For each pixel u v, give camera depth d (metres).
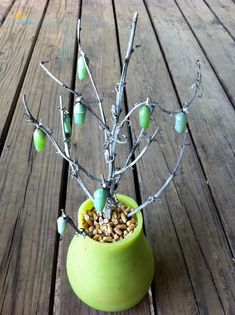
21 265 0.54
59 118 0.82
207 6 1.39
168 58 1.07
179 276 0.55
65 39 1.12
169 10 1.34
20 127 0.78
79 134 0.78
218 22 1.28
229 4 1.41
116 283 0.46
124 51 1.09
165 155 0.75
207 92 0.95
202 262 0.57
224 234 0.61
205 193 0.68
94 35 1.15
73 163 0.41
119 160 0.73
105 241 0.45
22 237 0.58
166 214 0.63
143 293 0.49
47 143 0.75
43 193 0.65
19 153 0.72
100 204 0.39
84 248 0.46
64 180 0.69
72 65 1.00
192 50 1.12
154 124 0.83
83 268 0.47
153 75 0.99
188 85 0.97
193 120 0.85
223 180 0.71
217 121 0.85
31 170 0.69
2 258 0.55
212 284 0.54
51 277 0.53
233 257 0.58
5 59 1.00
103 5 1.34
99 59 1.04
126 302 0.48
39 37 1.12
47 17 1.23
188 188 0.68
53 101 0.87
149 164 0.73
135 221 0.47
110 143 0.42
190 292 0.53
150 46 1.12
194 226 0.62
